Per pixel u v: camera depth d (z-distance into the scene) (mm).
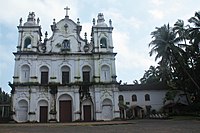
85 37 43594
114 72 41188
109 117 39250
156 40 43781
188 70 45031
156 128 19922
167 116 42250
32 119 37406
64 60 41625
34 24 42469
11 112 37469
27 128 22656
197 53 44938
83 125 26078
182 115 44656
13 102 38031
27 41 41969
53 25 43312
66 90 39938
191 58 45562
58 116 38844
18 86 38750
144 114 52188
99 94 39656
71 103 39875
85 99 39812
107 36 43344
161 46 43500
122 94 53781
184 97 53781
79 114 38844
